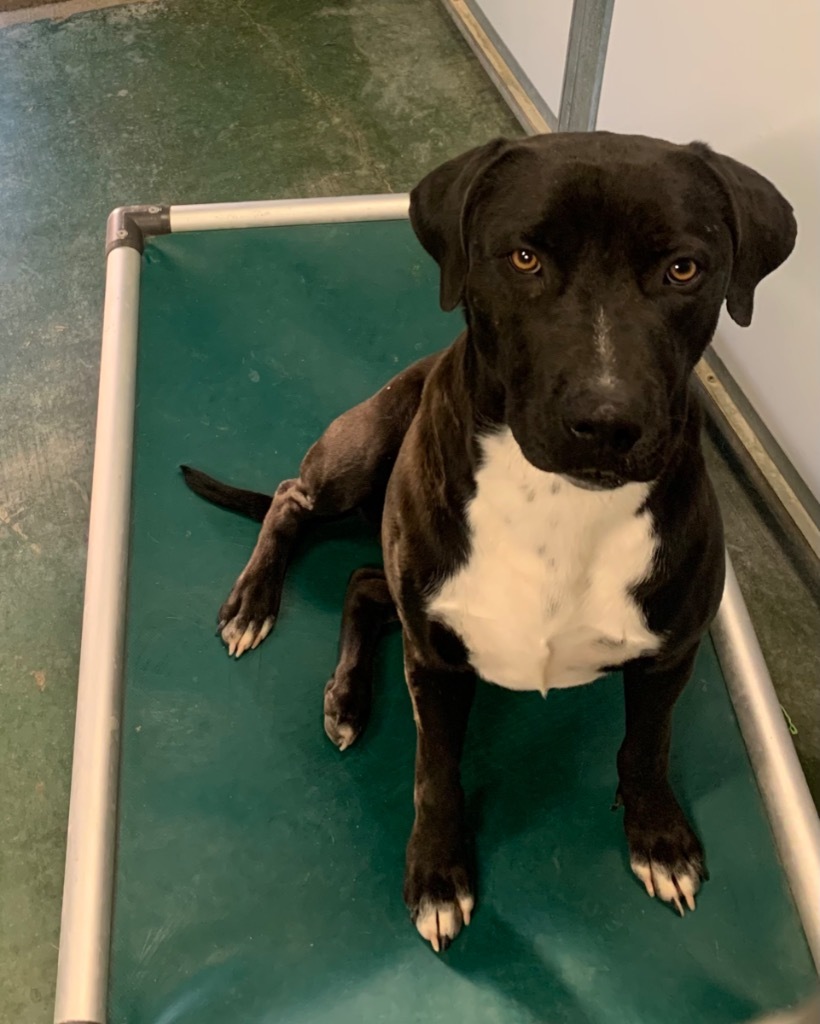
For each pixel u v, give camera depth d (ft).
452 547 4.17
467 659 4.52
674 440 3.75
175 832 5.12
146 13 10.75
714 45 6.56
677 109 7.19
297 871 5.04
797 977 4.73
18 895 5.59
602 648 4.32
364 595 5.72
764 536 6.95
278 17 10.66
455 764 4.79
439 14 10.64
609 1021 4.62
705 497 4.18
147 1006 4.64
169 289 7.20
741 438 7.31
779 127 6.13
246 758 5.37
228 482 6.37
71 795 5.17
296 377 6.84
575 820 5.19
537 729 5.49
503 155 3.67
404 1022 4.62
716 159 3.70
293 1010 4.64
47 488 7.22
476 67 10.13
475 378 3.93
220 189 9.11
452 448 4.10
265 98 9.87
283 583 6.00
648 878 4.95
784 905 4.93
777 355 6.73
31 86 10.06
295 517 5.96
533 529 4.00
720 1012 4.64
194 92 9.94
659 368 3.44
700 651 5.76
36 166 9.34
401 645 5.82
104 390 6.48
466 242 3.82
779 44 5.92
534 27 9.01
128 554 5.94
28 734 6.14
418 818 4.89
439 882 4.83
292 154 9.39
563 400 3.35
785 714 6.19
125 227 7.29
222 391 6.75
